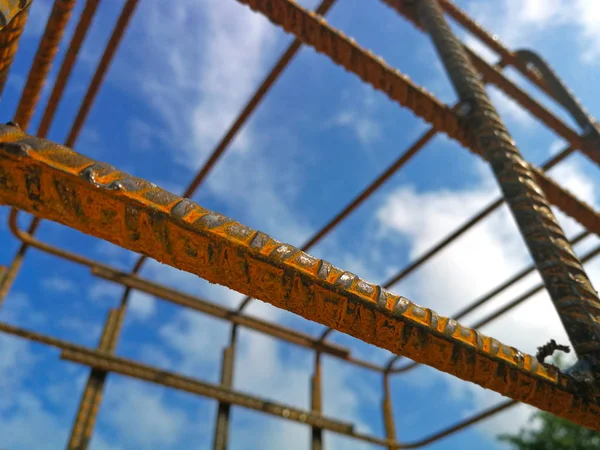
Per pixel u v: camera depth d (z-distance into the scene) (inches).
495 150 90.8
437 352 46.1
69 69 125.4
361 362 245.0
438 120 104.5
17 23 43.3
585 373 56.3
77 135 148.0
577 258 71.5
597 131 170.2
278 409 198.8
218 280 38.7
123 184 33.3
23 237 184.1
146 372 177.5
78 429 155.3
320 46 100.3
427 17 135.8
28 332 159.6
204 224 35.5
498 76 173.0
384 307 42.3
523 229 76.9
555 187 137.9
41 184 31.1
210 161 161.0
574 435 423.8
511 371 49.7
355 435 211.5
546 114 172.6
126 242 35.3
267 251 37.7
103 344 179.8
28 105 102.3
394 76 102.7
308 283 39.3
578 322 62.6
